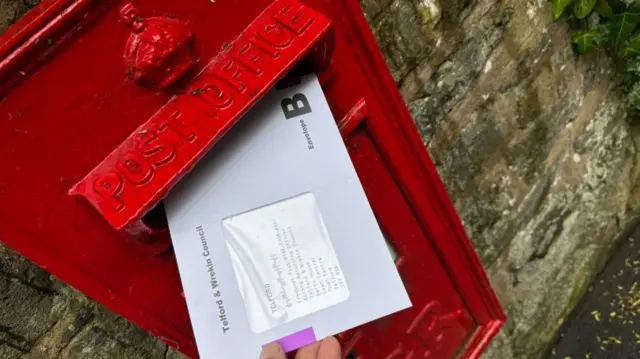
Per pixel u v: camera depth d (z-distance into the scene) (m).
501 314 0.48
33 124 0.27
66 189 0.28
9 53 0.25
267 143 0.32
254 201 0.32
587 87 0.74
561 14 0.64
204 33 0.30
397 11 0.49
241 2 0.31
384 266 0.34
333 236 0.33
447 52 0.55
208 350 0.30
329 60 0.34
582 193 0.81
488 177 0.66
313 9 0.33
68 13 0.26
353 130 0.37
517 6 0.59
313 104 0.34
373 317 0.33
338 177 0.34
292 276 0.32
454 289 0.45
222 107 0.29
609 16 0.69
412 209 0.41
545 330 0.79
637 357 0.75
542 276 0.78
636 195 0.86
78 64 0.27
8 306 0.36
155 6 0.28
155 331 0.32
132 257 0.31
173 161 0.28
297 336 0.31
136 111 0.29
